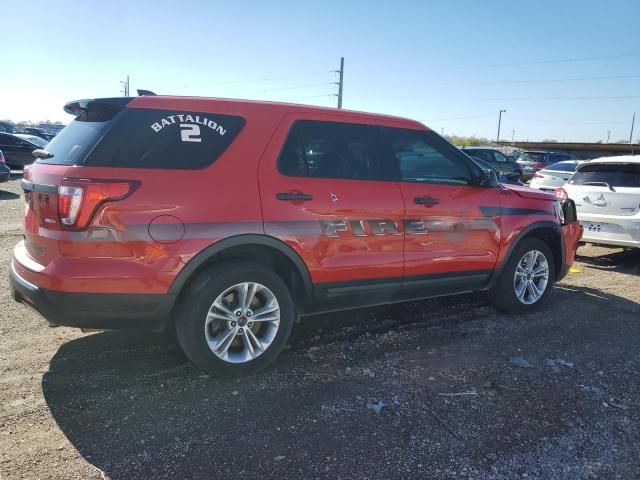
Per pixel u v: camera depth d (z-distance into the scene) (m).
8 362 3.62
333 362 3.84
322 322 4.67
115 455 2.64
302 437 2.86
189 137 3.30
